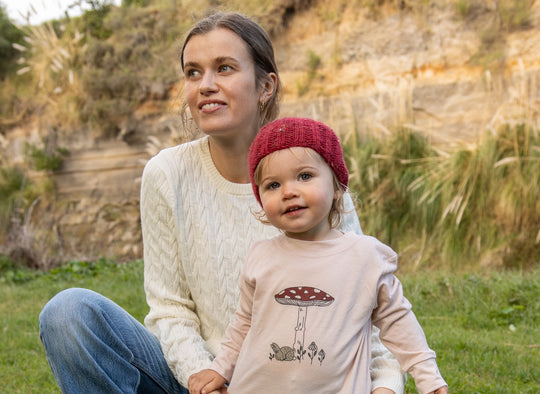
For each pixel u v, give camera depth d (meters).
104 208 10.08
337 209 2.11
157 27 10.27
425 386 1.82
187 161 2.45
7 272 8.34
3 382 4.00
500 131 7.32
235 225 2.39
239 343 2.04
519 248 6.82
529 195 6.89
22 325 5.59
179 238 2.38
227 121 2.25
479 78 7.91
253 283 2.00
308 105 8.96
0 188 10.52
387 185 7.77
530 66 7.65
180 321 2.33
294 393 1.82
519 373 3.78
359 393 1.84
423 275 6.68
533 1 7.78
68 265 8.62
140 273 7.72
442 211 7.34
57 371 2.15
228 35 2.27
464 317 5.16
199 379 2.04
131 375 2.21
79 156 10.30
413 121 8.12
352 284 1.90
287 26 9.35
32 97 10.96
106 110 9.95
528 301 5.30
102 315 2.16
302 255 1.95
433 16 8.35
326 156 1.97
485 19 8.02
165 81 9.85
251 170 2.04
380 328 1.97
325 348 1.83
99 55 10.34
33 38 11.52
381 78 8.55
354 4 8.98
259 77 2.36
